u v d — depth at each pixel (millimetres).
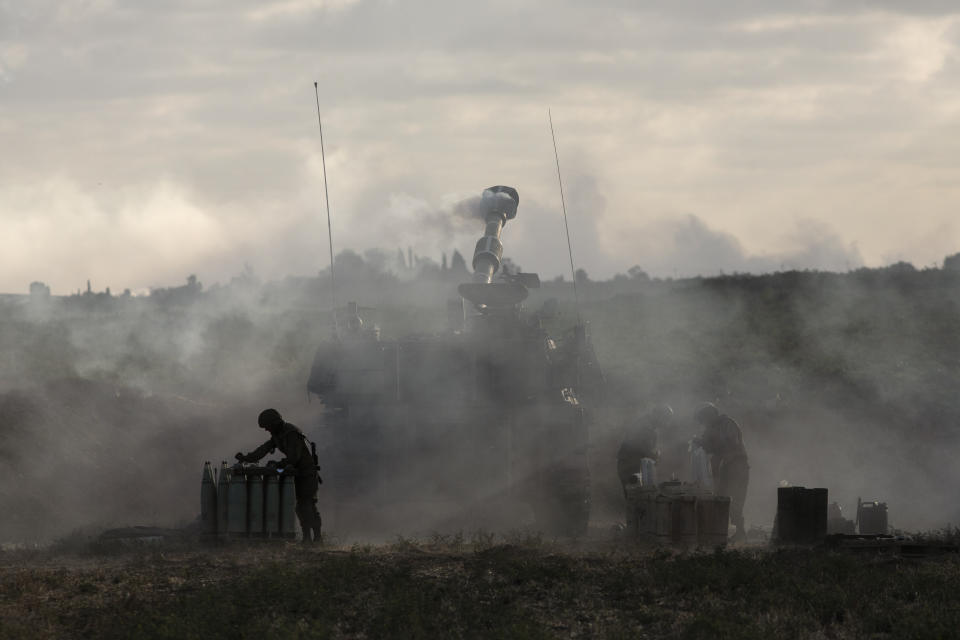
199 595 12562
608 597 12992
